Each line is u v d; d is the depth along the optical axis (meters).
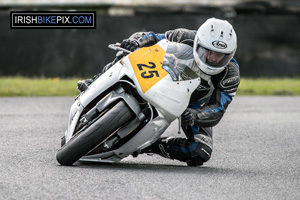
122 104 15.55
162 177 15.23
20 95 42.47
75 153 15.79
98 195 12.76
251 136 25.84
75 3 62.97
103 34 53.22
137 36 17.81
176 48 16.70
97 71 52.88
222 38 16.09
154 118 15.83
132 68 16.02
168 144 18.42
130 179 14.69
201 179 15.28
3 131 24.22
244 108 37.28
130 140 16.20
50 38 51.78
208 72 16.45
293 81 56.75
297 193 14.18
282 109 37.06
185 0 64.50
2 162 16.53
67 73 52.22
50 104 35.94
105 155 16.56
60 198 12.38
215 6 63.41
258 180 15.64
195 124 16.67
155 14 63.75
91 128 15.52
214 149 22.12
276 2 63.44
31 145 20.62
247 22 58.28
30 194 12.62
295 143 24.17
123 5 63.88
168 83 15.83
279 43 58.41
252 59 58.19
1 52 51.06
